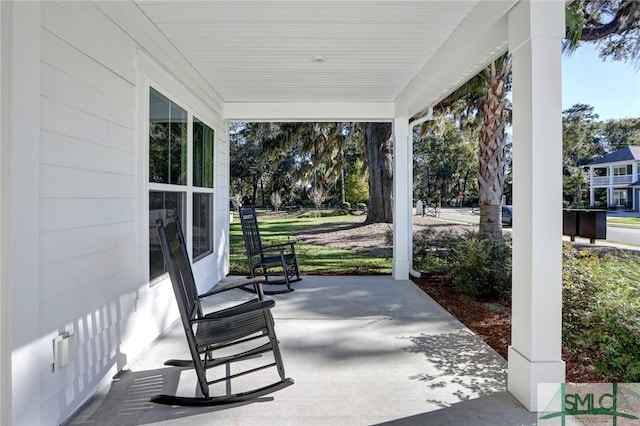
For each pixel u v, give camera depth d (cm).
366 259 812
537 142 211
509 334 339
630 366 245
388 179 1141
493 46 286
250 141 1847
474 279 462
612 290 306
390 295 473
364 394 227
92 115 230
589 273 331
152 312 318
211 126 507
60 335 197
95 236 232
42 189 184
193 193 442
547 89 210
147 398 224
